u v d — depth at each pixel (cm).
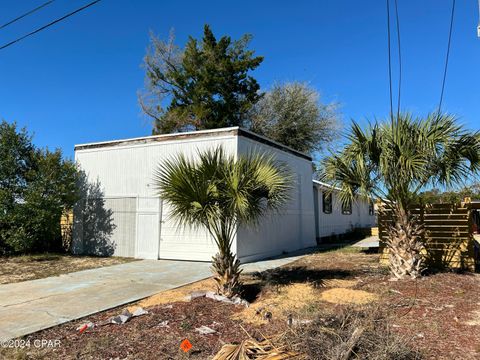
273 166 712
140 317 568
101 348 450
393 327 492
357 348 387
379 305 578
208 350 440
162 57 2889
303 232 1614
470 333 479
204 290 739
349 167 823
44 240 1336
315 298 659
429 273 851
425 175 780
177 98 2795
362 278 820
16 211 1241
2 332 509
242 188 646
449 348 430
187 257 1184
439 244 943
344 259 1169
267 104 2864
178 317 564
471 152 759
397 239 805
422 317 543
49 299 688
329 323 459
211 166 647
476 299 639
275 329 496
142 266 1076
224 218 679
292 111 2809
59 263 1132
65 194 1300
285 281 813
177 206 657
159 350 442
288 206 1470
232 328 516
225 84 2658
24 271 995
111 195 1327
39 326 532
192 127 2752
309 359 374
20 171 1325
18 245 1245
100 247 1330
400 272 794
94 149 1380
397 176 780
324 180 880
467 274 862
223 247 683
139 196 1271
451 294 671
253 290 752
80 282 847
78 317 575
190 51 2725
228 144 1149
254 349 399
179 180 634
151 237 1237
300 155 1636
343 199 860
